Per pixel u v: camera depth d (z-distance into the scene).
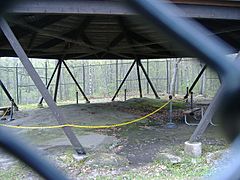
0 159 4.45
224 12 4.68
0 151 1.28
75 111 9.58
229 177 0.93
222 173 1.00
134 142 5.80
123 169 4.23
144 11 0.99
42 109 10.43
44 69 17.81
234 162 0.94
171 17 1.04
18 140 1.25
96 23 7.29
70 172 4.03
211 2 4.49
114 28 7.85
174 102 11.73
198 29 1.11
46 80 16.03
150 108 10.39
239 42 7.32
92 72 19.62
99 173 4.06
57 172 1.34
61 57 12.12
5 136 1.22
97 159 4.46
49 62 21.72
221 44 1.12
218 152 4.50
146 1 0.98
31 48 9.61
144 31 7.25
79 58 12.42
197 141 4.86
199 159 4.45
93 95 18.36
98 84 19.52
